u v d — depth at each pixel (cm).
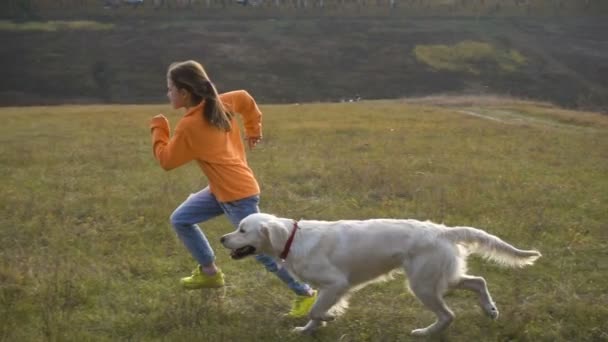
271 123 2305
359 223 580
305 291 611
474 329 580
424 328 584
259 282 705
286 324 605
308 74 5103
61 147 1703
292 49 5475
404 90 4897
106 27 5762
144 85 4781
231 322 600
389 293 674
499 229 898
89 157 1520
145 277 719
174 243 828
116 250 804
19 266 717
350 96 4794
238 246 570
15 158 1486
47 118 2530
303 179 1259
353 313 619
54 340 544
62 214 970
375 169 1320
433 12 6462
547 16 6400
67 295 639
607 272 741
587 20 6338
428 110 2838
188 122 579
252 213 599
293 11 6431
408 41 5675
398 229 571
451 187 1180
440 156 1571
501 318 599
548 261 774
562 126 2505
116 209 1000
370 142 1808
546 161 1534
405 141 1836
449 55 5434
